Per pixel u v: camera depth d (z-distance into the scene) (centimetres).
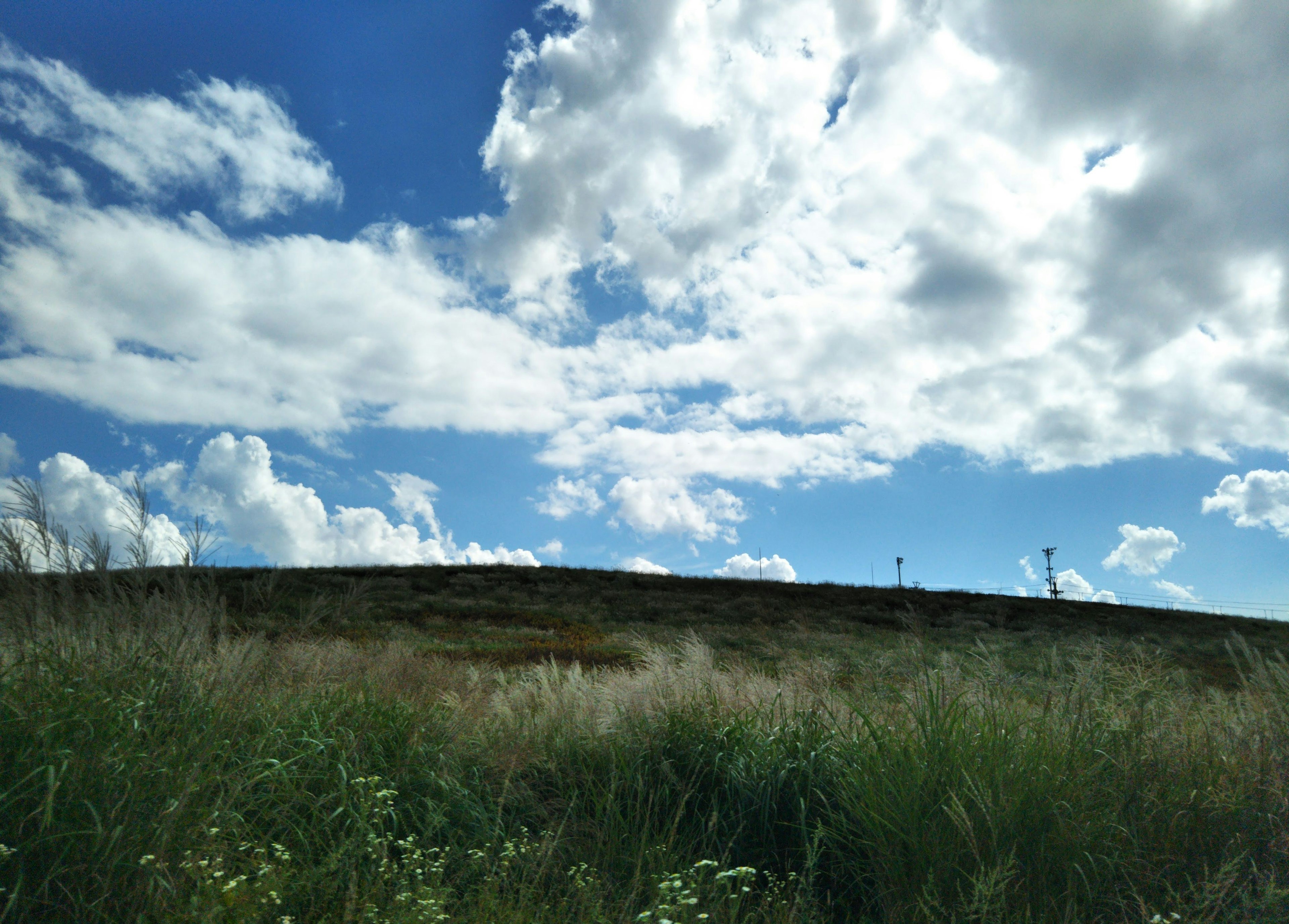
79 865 237
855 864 330
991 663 422
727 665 601
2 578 353
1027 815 305
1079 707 366
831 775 387
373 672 525
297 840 312
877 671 473
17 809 250
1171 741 361
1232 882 267
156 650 362
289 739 381
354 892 246
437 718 453
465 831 361
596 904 280
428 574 2988
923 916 278
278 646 495
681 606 2577
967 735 349
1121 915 277
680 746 438
